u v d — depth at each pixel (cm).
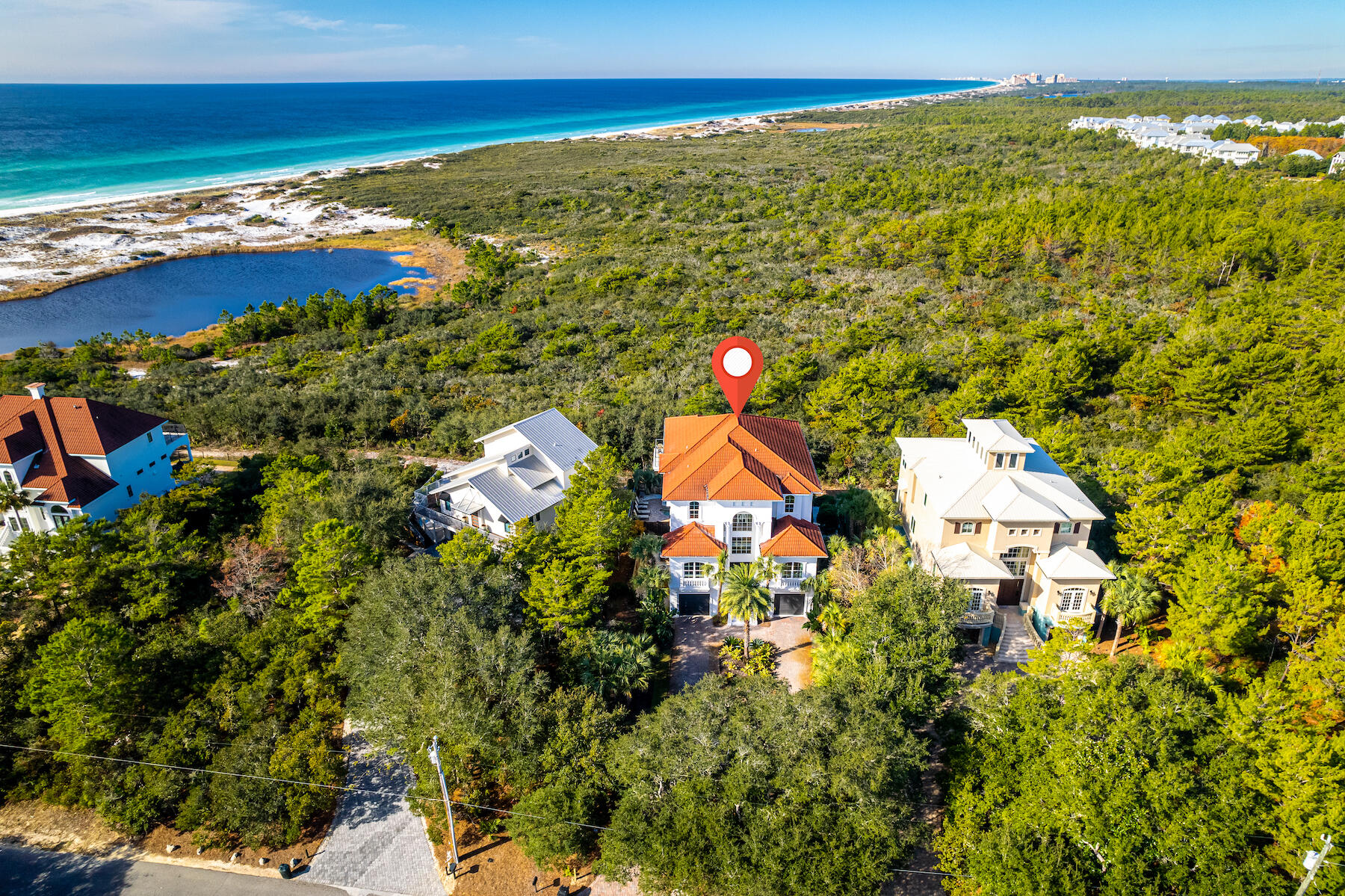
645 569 4397
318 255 15675
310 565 3903
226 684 3459
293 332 11062
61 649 3244
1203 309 8294
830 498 5456
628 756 2983
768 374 7181
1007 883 2575
